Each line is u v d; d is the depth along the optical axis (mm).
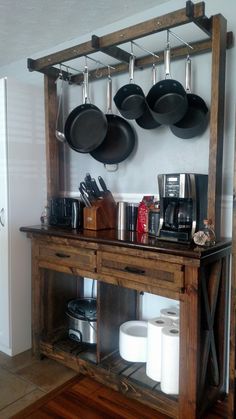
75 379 1896
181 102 1622
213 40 1538
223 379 1735
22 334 2205
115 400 1717
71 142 2172
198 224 1616
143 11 2053
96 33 2303
